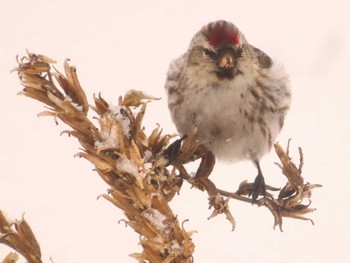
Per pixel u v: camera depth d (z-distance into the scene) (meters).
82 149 2.18
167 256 2.03
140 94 2.20
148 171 2.15
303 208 2.23
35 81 2.19
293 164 2.22
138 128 2.20
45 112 2.19
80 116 2.19
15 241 2.03
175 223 2.08
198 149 2.24
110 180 2.14
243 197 2.23
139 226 2.07
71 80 2.19
